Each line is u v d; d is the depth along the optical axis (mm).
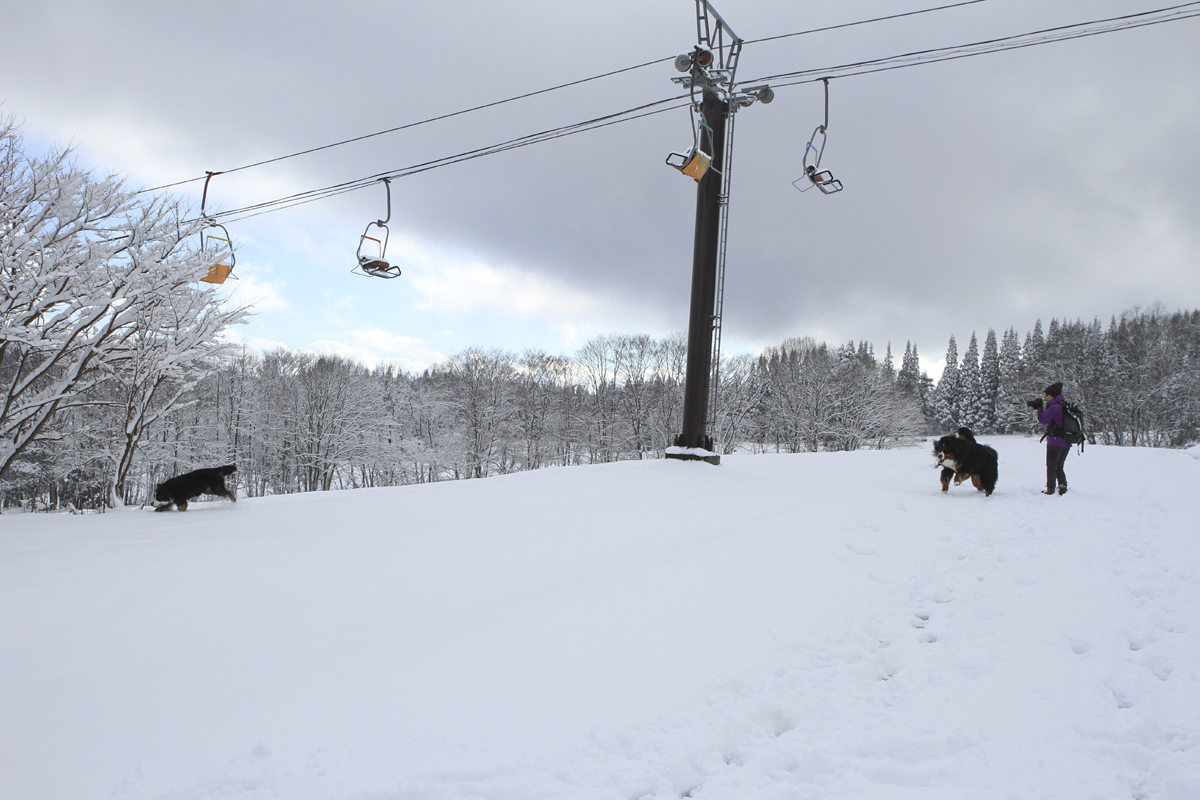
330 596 4770
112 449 19500
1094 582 4918
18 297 10594
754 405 46844
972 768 2699
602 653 3674
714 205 13133
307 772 2574
